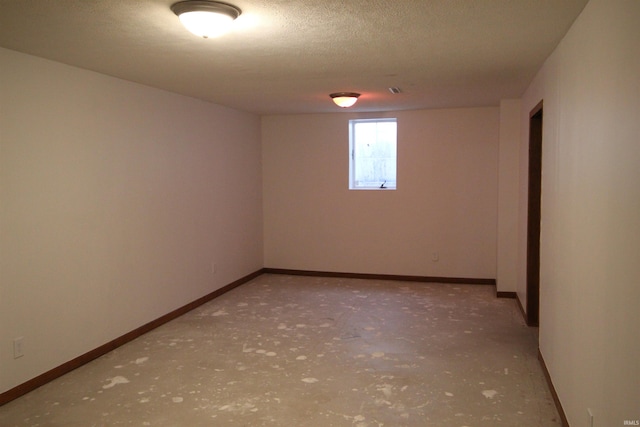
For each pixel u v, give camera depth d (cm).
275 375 374
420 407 321
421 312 538
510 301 582
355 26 284
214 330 482
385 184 710
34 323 353
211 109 592
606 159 209
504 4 247
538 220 482
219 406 325
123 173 441
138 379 368
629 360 175
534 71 412
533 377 367
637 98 169
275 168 736
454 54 353
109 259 426
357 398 335
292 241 739
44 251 361
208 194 588
